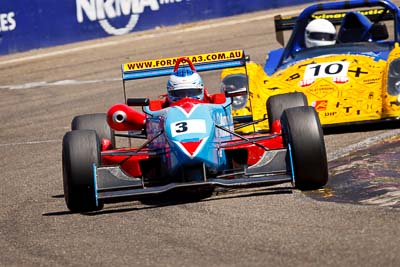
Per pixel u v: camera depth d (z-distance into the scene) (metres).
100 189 28.19
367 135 37.81
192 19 93.69
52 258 24.02
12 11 86.38
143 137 33.62
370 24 45.25
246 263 21.59
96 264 22.92
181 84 30.73
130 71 33.19
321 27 44.53
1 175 38.69
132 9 91.12
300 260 21.42
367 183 29.16
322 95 37.81
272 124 31.34
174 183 27.44
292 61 43.22
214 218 26.36
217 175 29.62
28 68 76.88
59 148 44.03
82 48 84.94
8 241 26.50
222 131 30.50
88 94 61.09
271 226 24.77
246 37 78.25
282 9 95.88
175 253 23.11
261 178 27.56
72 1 88.75
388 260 20.80
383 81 37.41
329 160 33.88
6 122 54.25
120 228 26.45
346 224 24.25
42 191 34.09
